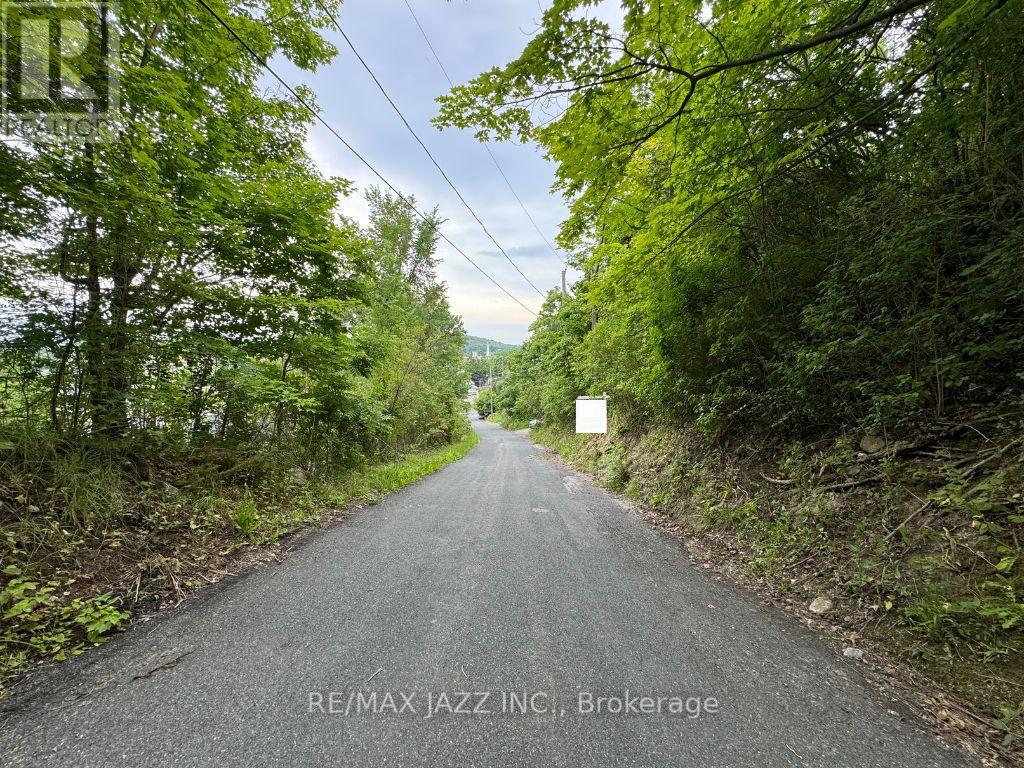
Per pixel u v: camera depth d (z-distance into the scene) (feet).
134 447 13.78
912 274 10.75
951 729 5.64
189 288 14.75
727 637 8.16
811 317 13.11
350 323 29.25
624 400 32.65
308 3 20.39
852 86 13.44
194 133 14.24
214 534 12.77
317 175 22.43
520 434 97.45
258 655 7.23
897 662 7.23
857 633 8.24
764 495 14.44
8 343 11.28
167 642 7.60
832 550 10.66
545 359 61.52
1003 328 9.48
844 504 11.41
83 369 12.70
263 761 4.91
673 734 5.49
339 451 24.99
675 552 13.65
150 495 12.80
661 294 18.69
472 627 8.36
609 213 16.93
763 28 12.30
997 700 6.00
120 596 9.04
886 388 11.71
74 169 11.65
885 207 11.28
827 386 13.42
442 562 12.23
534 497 22.99
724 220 16.60
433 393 48.34
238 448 18.06
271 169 17.48
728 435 18.19
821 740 5.42
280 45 21.08
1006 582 7.35
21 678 6.36
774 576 11.14
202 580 10.36
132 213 12.20
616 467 27.66
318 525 16.06
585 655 7.40
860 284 11.62
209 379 16.61
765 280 15.69
